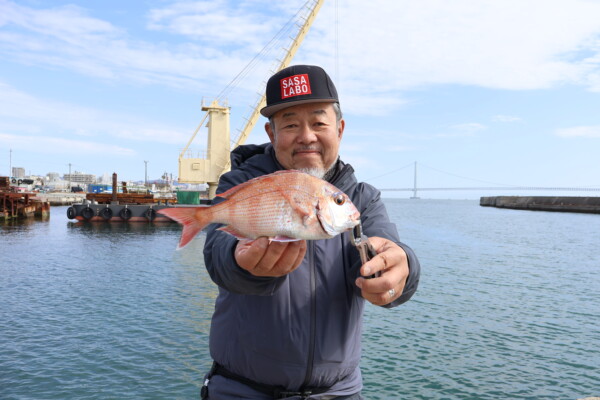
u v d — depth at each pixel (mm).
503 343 10258
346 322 2189
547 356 9492
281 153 2152
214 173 42906
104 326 11336
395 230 2264
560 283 17516
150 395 7527
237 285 1783
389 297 1609
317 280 2146
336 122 2186
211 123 43031
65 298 14305
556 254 26453
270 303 2104
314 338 2109
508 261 23359
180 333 10844
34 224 42156
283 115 2102
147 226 40750
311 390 2170
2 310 12719
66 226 40188
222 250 1835
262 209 1767
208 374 2406
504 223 54969
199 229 1821
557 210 90312
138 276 18250
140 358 9172
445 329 11242
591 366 8969
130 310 12914
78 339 10297
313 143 2096
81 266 20531
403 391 7754
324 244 2197
